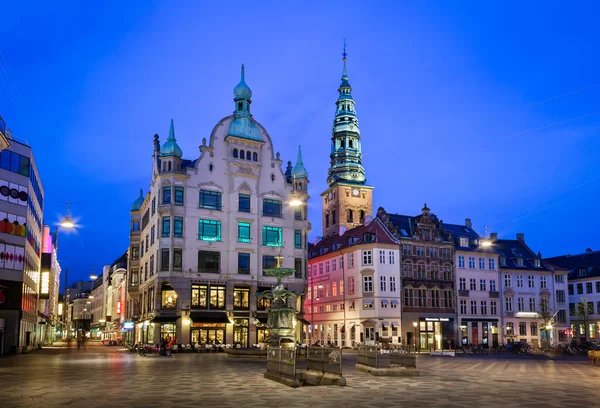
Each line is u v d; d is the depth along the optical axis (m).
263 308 66.56
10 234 55.72
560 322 91.56
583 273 95.69
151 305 65.50
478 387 21.88
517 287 88.62
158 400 17.59
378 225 80.75
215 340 63.38
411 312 78.31
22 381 24.05
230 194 66.75
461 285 83.31
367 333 76.44
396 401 17.52
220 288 64.62
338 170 113.06
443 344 79.62
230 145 67.81
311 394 19.20
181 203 64.00
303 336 69.19
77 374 27.77
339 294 82.81
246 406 16.27
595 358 38.56
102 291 157.75
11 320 55.31
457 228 90.69
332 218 112.56
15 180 56.78
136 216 80.62
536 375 28.30
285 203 70.19
